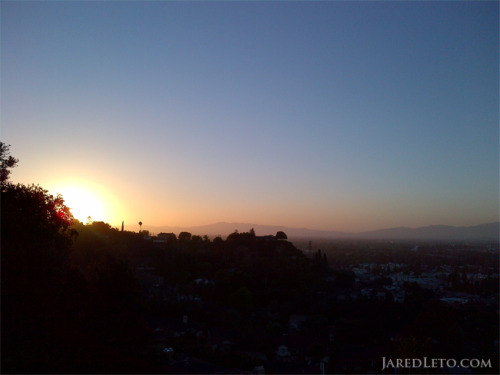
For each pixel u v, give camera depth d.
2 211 15.39
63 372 10.07
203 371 14.80
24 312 11.66
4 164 17.78
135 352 14.45
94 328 13.98
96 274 18.55
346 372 15.50
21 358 9.68
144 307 24.27
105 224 54.22
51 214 18.97
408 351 13.52
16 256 13.80
